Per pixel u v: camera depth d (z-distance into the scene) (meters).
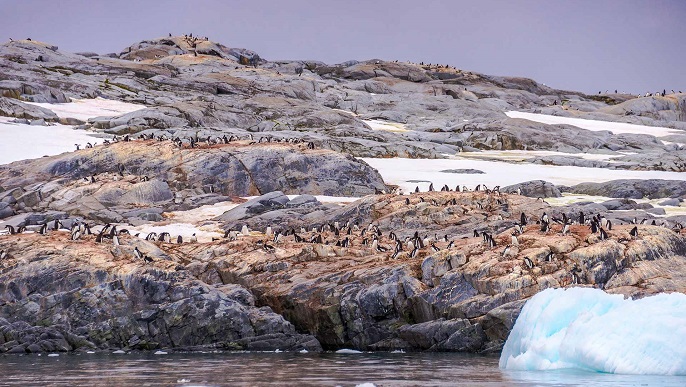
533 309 117.50
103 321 157.00
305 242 193.38
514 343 119.44
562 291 117.38
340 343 159.38
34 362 133.25
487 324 147.50
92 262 167.50
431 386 98.25
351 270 168.88
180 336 156.25
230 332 157.50
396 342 155.50
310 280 167.50
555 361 112.56
